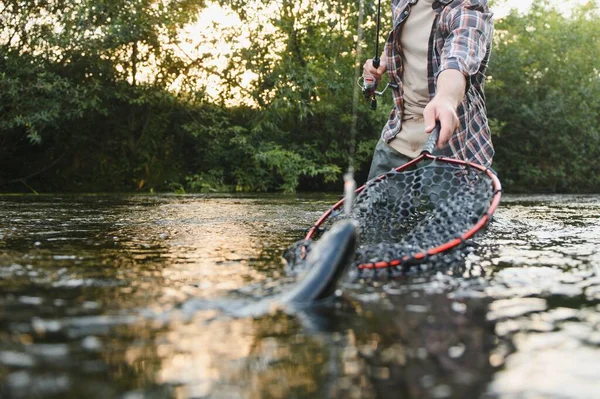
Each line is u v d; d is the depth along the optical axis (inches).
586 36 536.4
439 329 34.9
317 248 43.7
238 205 184.9
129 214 139.3
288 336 32.9
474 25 101.8
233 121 401.7
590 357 29.8
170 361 28.4
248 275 53.1
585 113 490.3
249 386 25.3
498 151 489.4
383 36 399.2
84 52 333.4
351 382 25.9
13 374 26.5
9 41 327.6
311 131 407.8
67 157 365.7
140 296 43.0
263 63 382.9
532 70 508.4
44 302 41.0
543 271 56.7
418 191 81.7
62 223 112.2
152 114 376.8
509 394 24.7
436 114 84.5
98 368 27.3
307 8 391.9
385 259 54.6
